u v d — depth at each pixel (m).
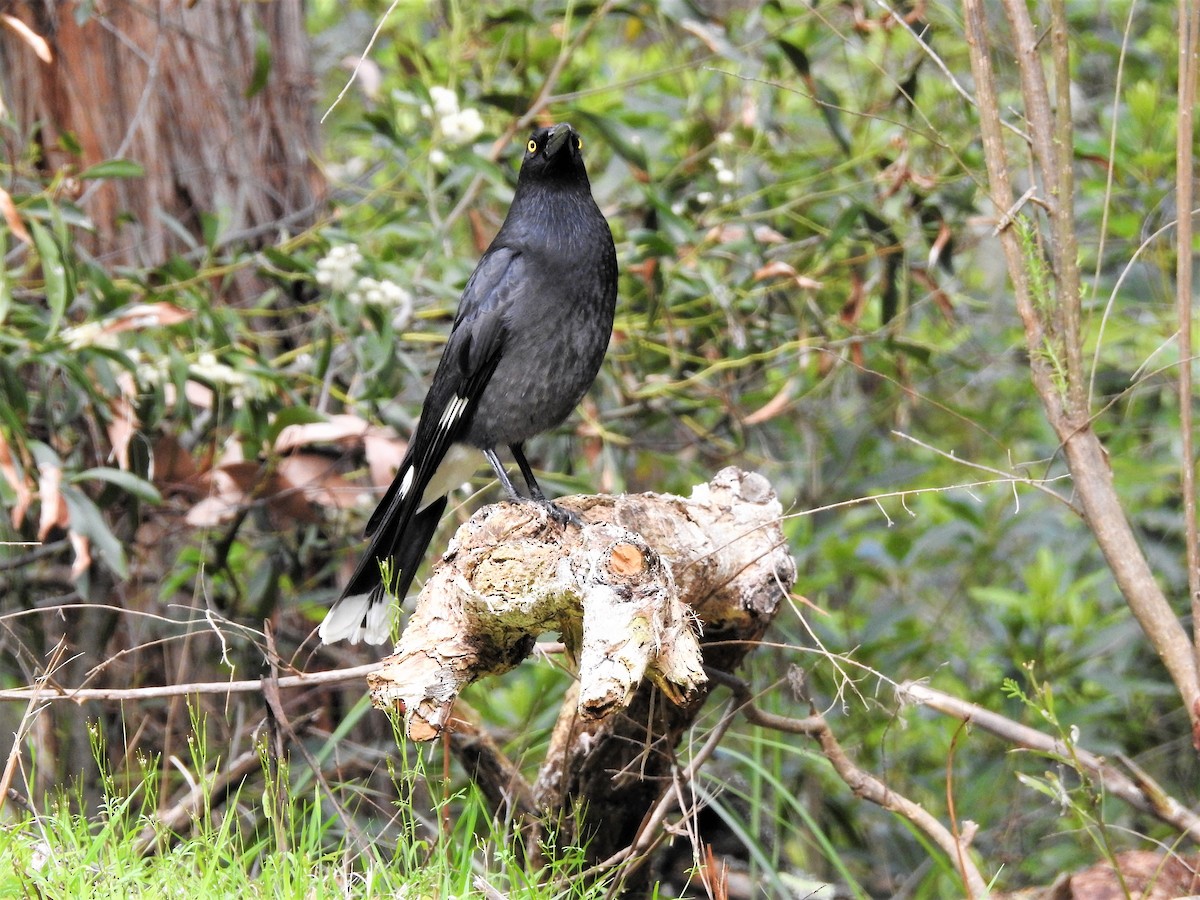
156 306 8.84
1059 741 7.30
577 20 12.16
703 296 10.79
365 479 11.02
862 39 10.91
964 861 7.00
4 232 8.69
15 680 10.40
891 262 11.10
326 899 5.88
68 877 5.77
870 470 13.50
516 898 6.33
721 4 14.03
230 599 11.12
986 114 7.08
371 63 10.60
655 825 6.92
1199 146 10.38
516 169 11.38
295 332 10.87
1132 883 7.04
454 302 10.80
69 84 11.06
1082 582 11.16
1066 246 6.98
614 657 5.27
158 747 10.36
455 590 6.17
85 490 10.38
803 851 11.26
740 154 11.28
